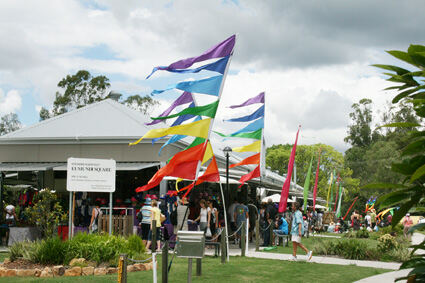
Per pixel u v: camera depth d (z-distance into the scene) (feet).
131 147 67.77
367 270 40.24
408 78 7.96
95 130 69.26
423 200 7.92
